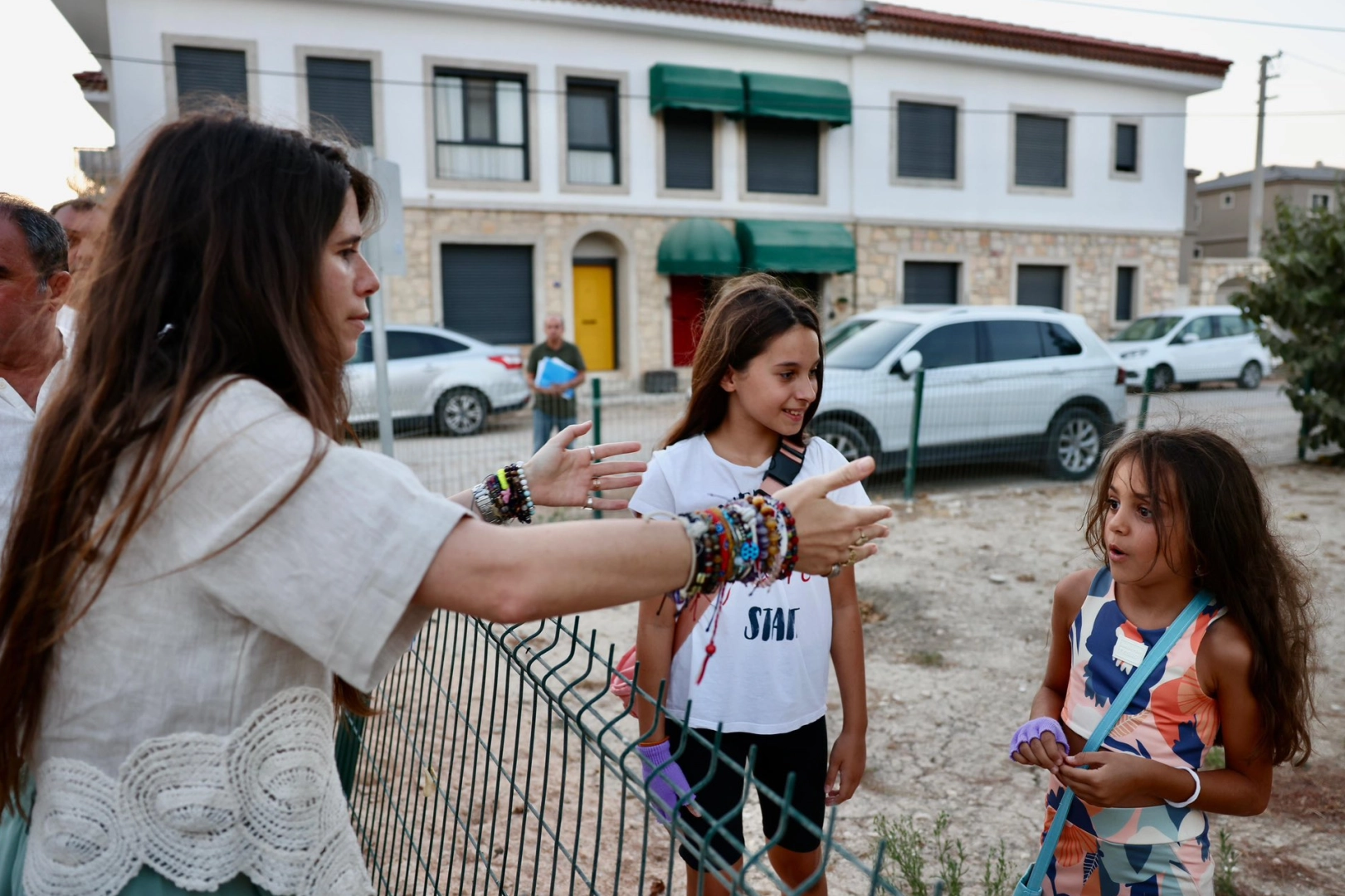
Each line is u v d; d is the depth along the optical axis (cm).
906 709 394
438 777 195
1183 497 166
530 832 302
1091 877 177
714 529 103
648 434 868
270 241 103
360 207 122
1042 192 2011
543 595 92
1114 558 175
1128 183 2100
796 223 1783
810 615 191
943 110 1917
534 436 870
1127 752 174
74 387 101
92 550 93
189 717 97
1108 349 890
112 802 98
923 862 271
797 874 198
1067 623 199
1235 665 167
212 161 103
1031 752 168
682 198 1719
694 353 199
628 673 191
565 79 1622
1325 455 941
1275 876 268
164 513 95
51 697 99
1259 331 962
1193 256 3153
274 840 101
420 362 1167
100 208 109
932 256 1927
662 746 186
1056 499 811
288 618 92
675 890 273
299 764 102
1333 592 512
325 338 110
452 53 1540
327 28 1464
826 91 1750
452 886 266
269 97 1440
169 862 98
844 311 1858
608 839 301
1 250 201
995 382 830
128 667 96
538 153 1612
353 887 110
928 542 670
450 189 1562
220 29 1405
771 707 187
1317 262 893
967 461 831
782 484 189
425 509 93
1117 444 183
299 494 92
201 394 96
